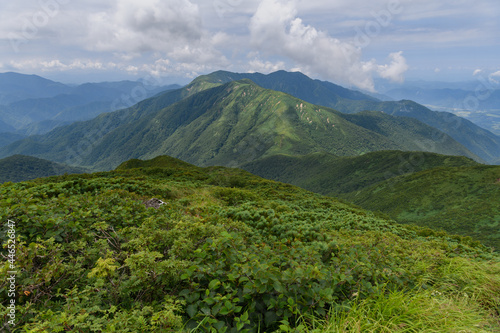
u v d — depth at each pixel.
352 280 4.20
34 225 5.01
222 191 23.56
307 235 8.62
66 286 3.81
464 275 6.09
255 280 3.55
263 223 10.04
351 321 3.61
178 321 2.97
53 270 3.64
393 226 15.95
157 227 6.19
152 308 3.33
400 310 4.07
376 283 4.48
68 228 5.21
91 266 4.34
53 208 6.63
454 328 3.81
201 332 3.12
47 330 2.67
